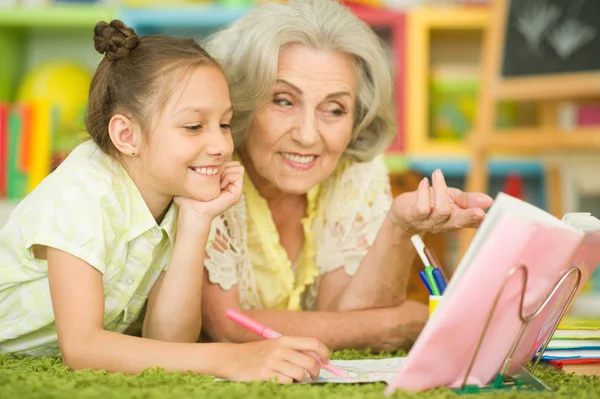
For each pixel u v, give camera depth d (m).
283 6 1.33
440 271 1.08
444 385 0.83
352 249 1.49
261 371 0.89
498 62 2.81
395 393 0.77
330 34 1.31
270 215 1.44
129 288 1.15
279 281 1.46
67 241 1.03
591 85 2.68
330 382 0.88
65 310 1.01
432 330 0.77
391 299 1.37
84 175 1.08
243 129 1.32
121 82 1.10
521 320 0.83
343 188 1.51
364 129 1.47
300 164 1.34
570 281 0.88
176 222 1.19
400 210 1.26
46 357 1.12
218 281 1.29
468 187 2.86
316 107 1.31
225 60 1.31
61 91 2.81
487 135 2.75
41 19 2.91
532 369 0.95
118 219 1.09
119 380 0.86
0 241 1.15
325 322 1.31
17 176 2.65
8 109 2.65
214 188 1.13
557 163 2.95
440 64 3.22
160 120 1.08
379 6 2.95
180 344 0.96
